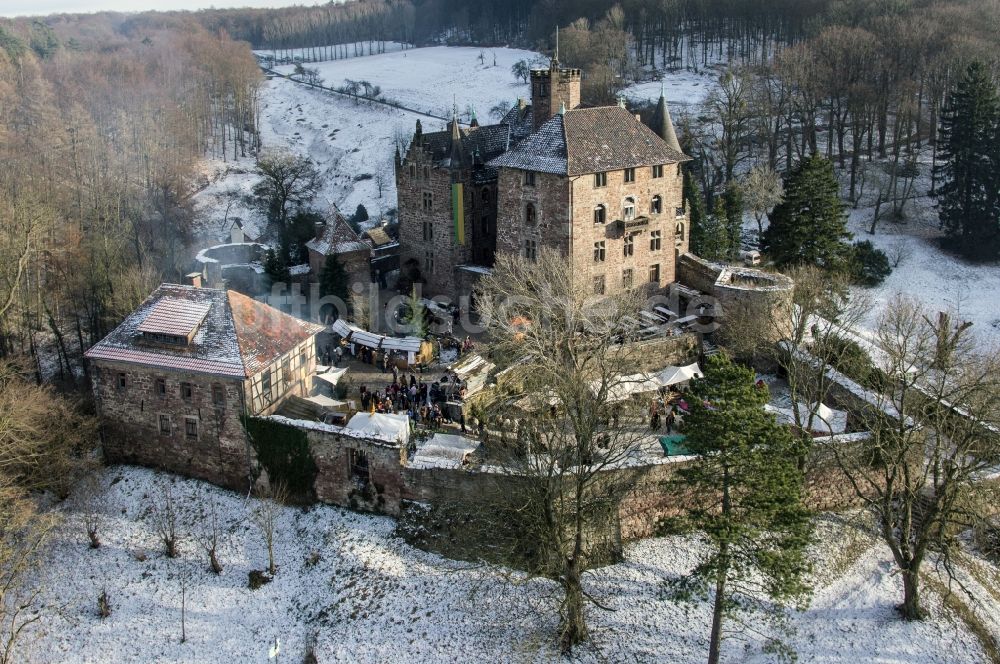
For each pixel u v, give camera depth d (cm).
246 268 9525
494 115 17412
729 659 4797
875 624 4956
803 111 12294
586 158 7556
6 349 8006
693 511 4531
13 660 5159
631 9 18350
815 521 5606
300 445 5928
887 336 5841
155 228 11725
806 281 7012
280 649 5081
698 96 15138
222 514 6022
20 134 13600
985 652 4772
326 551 5575
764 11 16700
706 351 7362
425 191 8981
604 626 4988
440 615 5116
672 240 8300
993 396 4772
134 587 5562
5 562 5734
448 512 5569
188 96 17500
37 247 8300
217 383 6069
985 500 5325
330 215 9231
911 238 10794
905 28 12338
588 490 5309
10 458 5950
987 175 10088
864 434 5703
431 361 7412
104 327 8162
